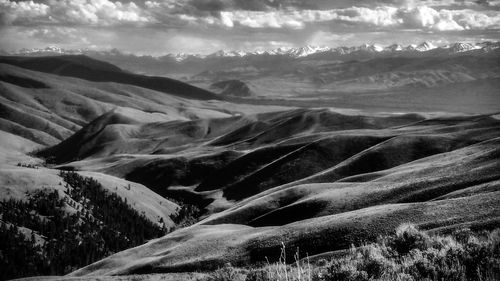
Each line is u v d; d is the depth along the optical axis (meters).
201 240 81.75
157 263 72.94
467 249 10.45
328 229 58.69
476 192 61.62
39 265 160.25
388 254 11.92
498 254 10.16
